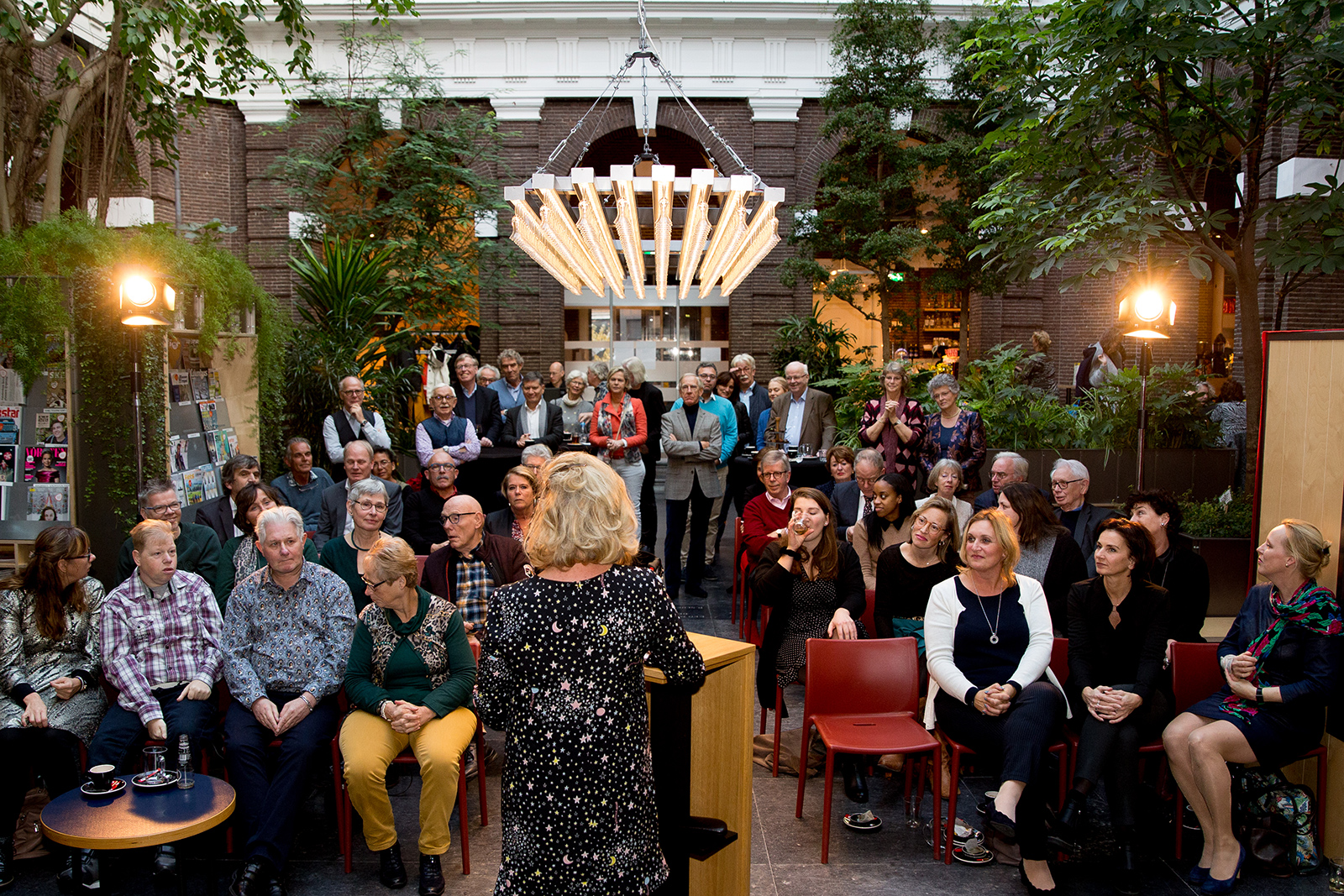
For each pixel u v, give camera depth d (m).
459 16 13.79
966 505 5.79
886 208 11.59
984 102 6.83
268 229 14.09
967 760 4.11
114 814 3.00
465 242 13.13
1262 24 5.57
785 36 14.11
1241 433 8.52
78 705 3.87
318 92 12.91
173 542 3.99
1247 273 6.80
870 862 3.64
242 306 7.09
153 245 6.14
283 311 8.02
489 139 13.92
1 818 3.57
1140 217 6.21
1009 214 7.00
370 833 3.46
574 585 2.32
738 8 13.78
